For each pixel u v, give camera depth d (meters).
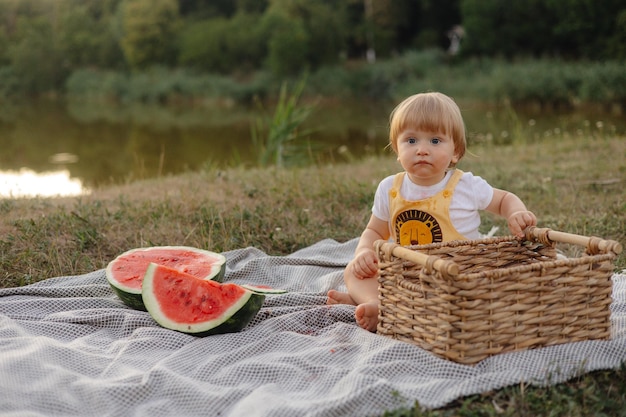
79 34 42.75
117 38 43.59
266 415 2.33
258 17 45.53
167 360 2.81
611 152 8.45
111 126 23.38
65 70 41.03
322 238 4.94
